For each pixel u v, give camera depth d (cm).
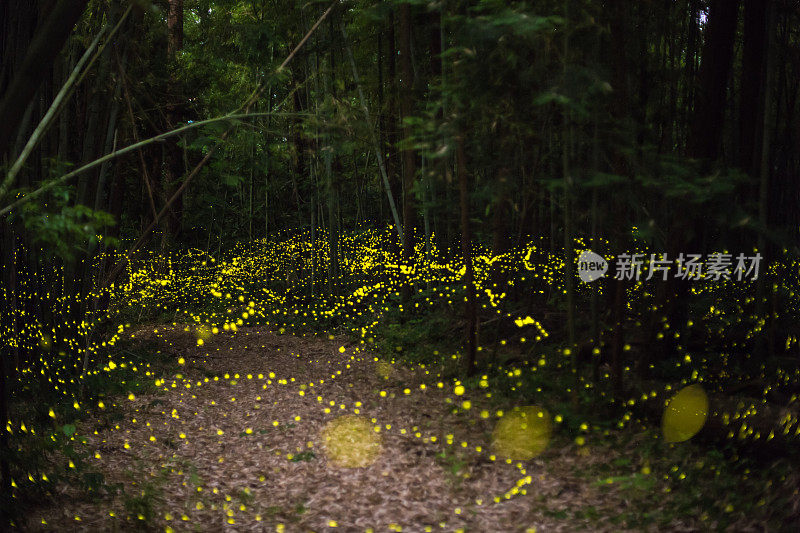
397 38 1208
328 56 1159
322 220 1502
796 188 841
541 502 390
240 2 1202
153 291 1501
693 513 349
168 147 981
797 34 863
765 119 636
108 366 779
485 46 502
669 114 790
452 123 531
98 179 677
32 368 638
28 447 438
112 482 468
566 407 540
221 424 626
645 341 652
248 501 433
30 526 380
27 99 291
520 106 538
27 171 527
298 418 611
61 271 683
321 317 1321
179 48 1544
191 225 1597
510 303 930
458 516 381
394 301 1223
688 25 888
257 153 582
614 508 371
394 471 460
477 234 1094
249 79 1181
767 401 566
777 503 337
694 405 534
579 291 952
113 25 575
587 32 498
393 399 671
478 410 594
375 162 1465
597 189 508
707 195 437
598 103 483
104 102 671
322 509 408
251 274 1673
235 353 1052
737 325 777
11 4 390
